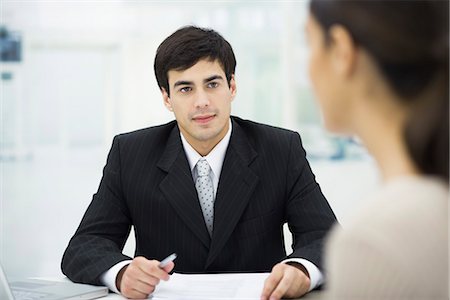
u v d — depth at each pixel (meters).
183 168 1.46
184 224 1.43
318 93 0.55
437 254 0.47
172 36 1.39
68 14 7.29
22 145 7.28
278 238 1.49
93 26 7.32
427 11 0.49
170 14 7.10
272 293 1.08
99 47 7.48
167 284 1.20
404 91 0.50
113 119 7.57
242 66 6.77
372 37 0.49
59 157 7.19
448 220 0.48
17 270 3.23
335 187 4.67
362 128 0.53
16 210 4.70
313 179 1.53
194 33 1.37
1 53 7.27
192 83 1.36
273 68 6.62
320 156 5.53
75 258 1.31
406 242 0.47
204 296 1.11
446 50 0.49
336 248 0.50
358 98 0.52
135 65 7.27
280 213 1.49
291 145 1.54
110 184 1.50
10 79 7.35
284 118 6.45
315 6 0.52
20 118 7.38
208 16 6.97
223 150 1.48
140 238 1.48
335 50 0.52
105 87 7.56
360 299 0.47
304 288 1.12
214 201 1.45
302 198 1.48
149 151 1.51
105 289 1.18
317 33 0.53
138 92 7.30
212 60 1.36
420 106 0.50
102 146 7.56
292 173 1.50
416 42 0.49
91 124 7.65
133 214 1.48
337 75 0.52
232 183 1.45
